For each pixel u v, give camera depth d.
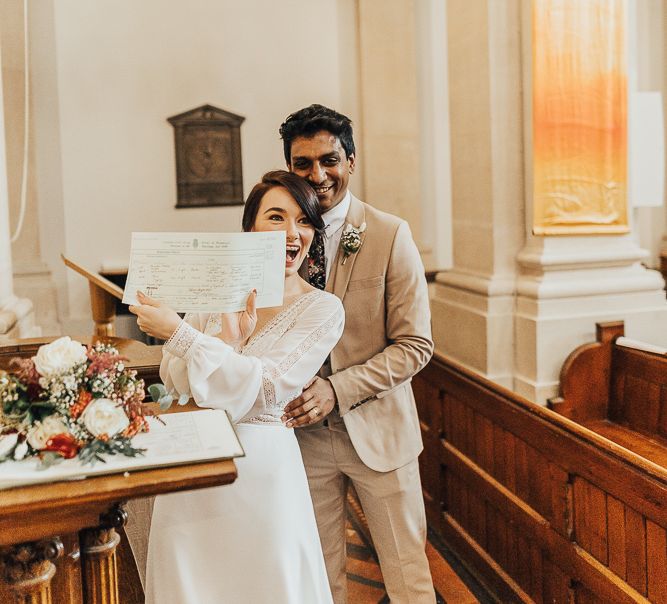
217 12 7.52
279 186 2.18
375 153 7.68
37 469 1.49
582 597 3.10
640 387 3.71
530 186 4.08
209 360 1.87
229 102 7.61
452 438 4.28
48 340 3.32
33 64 7.04
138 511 2.66
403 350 2.61
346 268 2.67
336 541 2.85
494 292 4.14
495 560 3.84
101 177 7.30
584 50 4.02
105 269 7.16
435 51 7.69
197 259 1.90
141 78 7.36
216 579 1.92
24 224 6.79
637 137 4.23
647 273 4.22
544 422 3.20
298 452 2.16
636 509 2.65
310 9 7.73
